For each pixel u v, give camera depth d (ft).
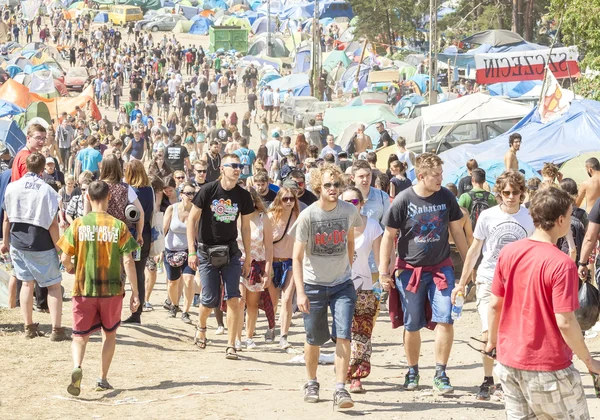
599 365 29.55
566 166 112.98
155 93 324.39
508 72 176.65
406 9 368.27
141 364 54.29
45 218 57.36
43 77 305.53
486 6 339.77
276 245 62.90
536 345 29.78
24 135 192.44
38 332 59.06
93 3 585.63
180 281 77.00
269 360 58.90
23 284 58.29
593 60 162.91
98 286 46.60
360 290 48.11
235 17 518.78
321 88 300.20
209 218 56.08
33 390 47.01
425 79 285.64
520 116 143.43
